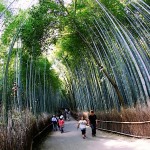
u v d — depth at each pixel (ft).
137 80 40.37
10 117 23.30
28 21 47.19
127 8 45.34
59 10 50.37
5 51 49.85
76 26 52.49
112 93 51.62
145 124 35.91
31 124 37.29
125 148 31.83
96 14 51.24
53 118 73.77
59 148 37.27
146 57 40.14
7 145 19.95
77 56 69.46
